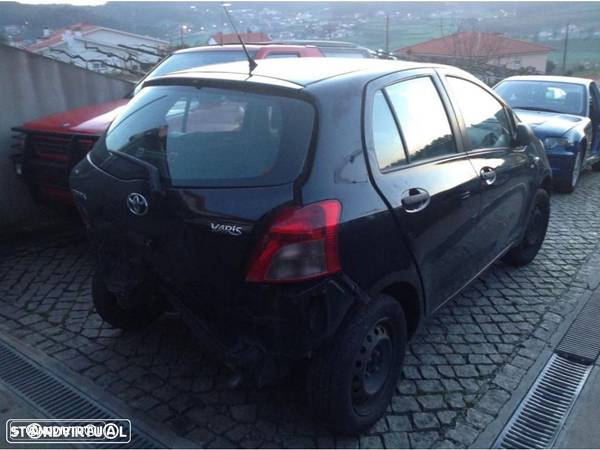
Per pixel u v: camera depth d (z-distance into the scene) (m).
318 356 2.86
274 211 2.59
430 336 4.11
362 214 2.81
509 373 3.69
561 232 6.54
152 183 2.87
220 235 2.67
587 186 9.16
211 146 2.89
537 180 5.04
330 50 8.26
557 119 8.75
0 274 4.91
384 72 3.38
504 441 3.10
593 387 3.59
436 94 3.78
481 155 4.07
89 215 3.27
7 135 5.78
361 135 2.98
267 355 2.74
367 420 3.05
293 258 2.57
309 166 2.70
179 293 2.95
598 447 3.09
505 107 4.77
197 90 3.16
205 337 2.91
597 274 5.30
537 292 4.88
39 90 6.07
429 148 3.53
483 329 4.23
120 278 3.19
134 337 3.95
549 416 3.32
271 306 2.63
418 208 3.19
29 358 3.69
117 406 3.26
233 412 3.23
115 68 9.19
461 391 3.49
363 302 2.87
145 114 3.30
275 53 6.82
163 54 9.14
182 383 3.47
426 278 3.38
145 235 2.95
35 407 3.25
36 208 6.00
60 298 4.51
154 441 3.00
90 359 3.70
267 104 2.90
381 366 3.14
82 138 4.75
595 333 4.23
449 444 3.05
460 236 3.72
